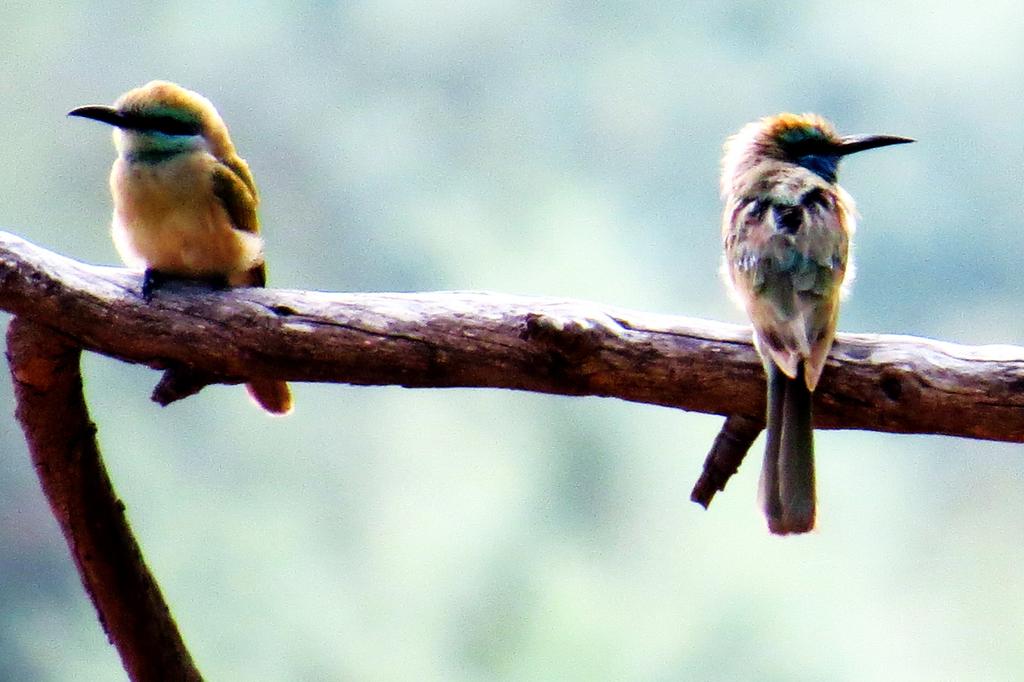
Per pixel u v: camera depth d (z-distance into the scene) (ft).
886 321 87.10
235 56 90.48
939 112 93.35
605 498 70.44
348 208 88.02
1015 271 87.45
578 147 97.30
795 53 98.22
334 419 71.97
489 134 94.84
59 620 64.54
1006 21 94.32
